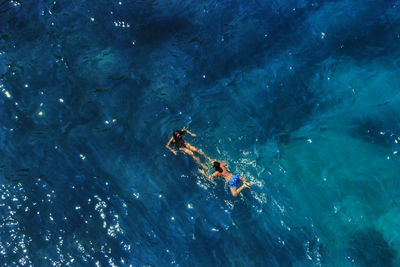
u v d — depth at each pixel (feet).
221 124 41.32
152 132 40.57
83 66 45.80
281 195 35.70
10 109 41.19
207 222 34.12
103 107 42.32
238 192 35.29
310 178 36.96
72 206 34.60
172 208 34.96
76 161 37.78
